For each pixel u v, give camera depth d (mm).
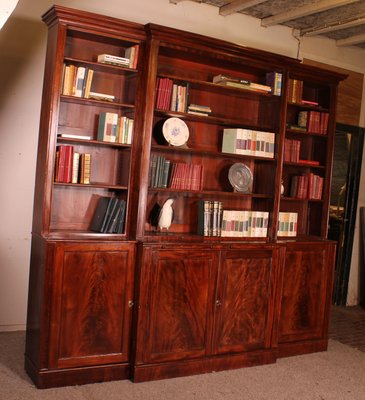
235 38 5109
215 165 4496
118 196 4031
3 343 4141
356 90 6141
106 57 3676
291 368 4172
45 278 3396
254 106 4656
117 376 3672
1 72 4258
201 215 4156
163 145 4059
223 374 3932
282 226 4676
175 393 3504
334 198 6203
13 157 4352
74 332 3514
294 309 4488
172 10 4746
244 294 4102
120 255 3650
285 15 4941
